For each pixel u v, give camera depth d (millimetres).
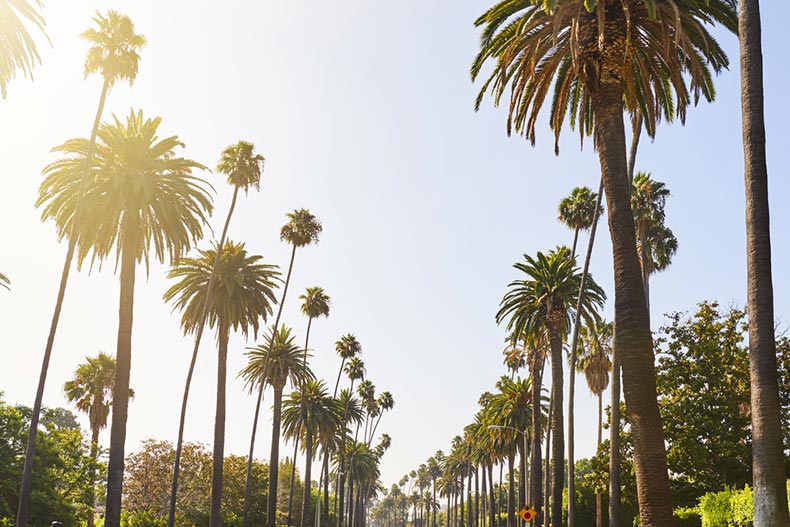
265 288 54469
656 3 18531
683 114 20891
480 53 22344
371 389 130875
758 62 12188
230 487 83188
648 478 14852
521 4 21234
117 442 34219
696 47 21484
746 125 12078
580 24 18531
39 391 28125
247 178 50562
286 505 123125
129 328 35906
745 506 35344
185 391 45000
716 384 47781
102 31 32312
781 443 10820
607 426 51469
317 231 64750
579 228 50312
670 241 50375
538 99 21906
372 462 137750
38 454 48875
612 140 17766
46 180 35906
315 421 87375
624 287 16344
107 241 36500
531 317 48438
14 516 44906
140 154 37438
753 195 11766
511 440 79688
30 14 26469
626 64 18109
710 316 49094
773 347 11188
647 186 47562
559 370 46500
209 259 53625
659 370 49344
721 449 44594
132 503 72438
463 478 159625
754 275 11508
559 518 42875
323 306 75562
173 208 37688
